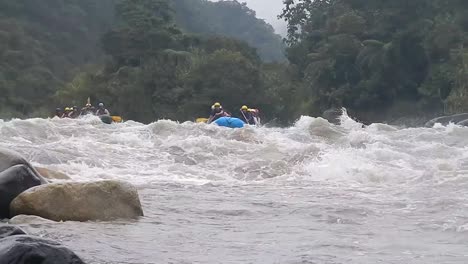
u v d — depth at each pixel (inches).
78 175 506.6
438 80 2164.1
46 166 521.7
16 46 3843.5
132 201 330.0
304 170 557.6
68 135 708.0
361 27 2566.4
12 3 4372.5
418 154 633.6
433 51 2245.3
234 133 736.3
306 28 3068.4
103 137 694.5
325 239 271.7
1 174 333.4
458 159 592.4
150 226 302.2
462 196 400.5
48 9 4552.2
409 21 2443.4
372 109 2438.5
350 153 608.7
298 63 2955.2
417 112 2266.2
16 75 3484.3
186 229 295.6
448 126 796.0
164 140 679.1
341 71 2546.8
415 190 439.5
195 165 590.9
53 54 4220.0
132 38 2960.1
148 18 2989.7
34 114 3134.8
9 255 173.9
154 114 2691.9
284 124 2669.8
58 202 313.6
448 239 273.0
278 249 250.2
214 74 2620.6
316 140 730.8
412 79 2353.6
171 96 2694.4
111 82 2795.3
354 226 306.3
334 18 2746.1
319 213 345.1
